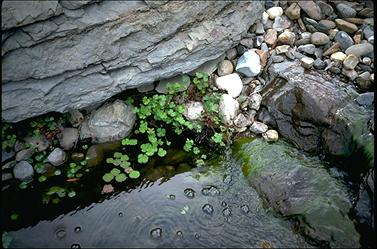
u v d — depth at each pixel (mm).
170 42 1078
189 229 924
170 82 1163
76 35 967
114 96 1133
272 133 1103
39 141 1048
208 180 1022
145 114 1106
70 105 1040
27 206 958
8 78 938
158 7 1011
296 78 1139
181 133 1127
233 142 1103
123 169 1041
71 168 1029
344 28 1264
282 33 1252
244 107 1157
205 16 1090
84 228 923
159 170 1044
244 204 968
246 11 1163
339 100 1074
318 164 1022
